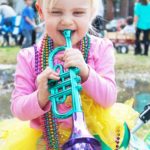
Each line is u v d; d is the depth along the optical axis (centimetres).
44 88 221
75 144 193
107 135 240
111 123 240
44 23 245
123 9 2778
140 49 1470
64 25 229
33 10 1538
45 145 245
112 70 243
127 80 920
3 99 701
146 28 1434
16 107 237
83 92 235
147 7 1423
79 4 228
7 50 1543
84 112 237
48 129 237
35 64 242
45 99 224
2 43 1764
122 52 1559
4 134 262
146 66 1157
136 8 1437
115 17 2769
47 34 241
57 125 236
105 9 2386
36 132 250
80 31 232
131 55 1453
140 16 1435
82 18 231
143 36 1448
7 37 1739
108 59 244
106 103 235
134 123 264
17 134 255
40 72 241
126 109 260
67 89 213
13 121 269
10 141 253
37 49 245
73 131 200
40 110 228
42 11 241
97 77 230
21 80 242
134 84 867
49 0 227
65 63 221
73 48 230
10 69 1067
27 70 243
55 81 219
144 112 265
